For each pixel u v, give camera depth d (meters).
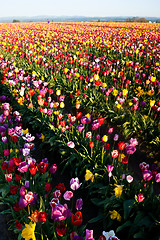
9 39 22.73
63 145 5.27
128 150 3.48
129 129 6.44
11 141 4.97
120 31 28.47
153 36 23.22
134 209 3.40
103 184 4.10
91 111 8.03
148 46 16.47
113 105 7.45
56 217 2.31
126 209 3.24
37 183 3.93
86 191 4.45
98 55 16.22
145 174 3.18
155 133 6.14
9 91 8.73
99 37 22.16
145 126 6.26
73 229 3.04
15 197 3.60
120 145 3.48
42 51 16.66
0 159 4.37
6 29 34.91
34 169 3.02
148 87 8.79
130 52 14.57
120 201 3.53
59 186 2.73
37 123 6.47
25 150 3.64
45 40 21.33
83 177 4.74
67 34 26.72
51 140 5.48
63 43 20.22
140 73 10.63
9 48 17.88
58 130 5.55
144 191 3.46
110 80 10.09
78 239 2.26
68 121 5.71
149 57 13.80
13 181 4.07
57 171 5.10
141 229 3.16
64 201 4.29
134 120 6.46
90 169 4.39
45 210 3.34
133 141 3.56
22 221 3.21
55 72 10.87
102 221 3.77
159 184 4.71
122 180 3.77
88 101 8.24
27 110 7.17
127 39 21.69
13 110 7.88
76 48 18.52
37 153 5.77
